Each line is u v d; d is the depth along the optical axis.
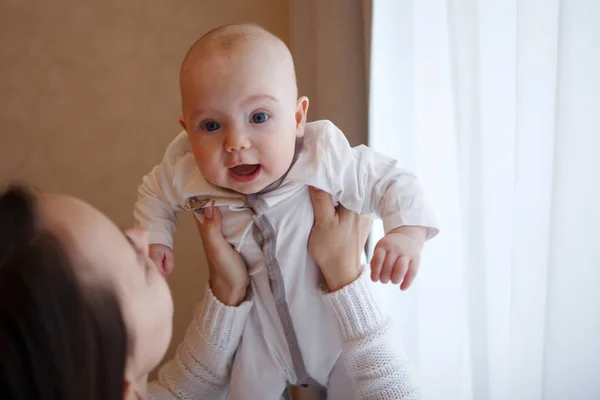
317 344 0.95
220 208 0.91
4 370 0.43
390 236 0.83
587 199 0.79
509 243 0.96
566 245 0.80
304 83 1.48
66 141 1.68
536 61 0.85
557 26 0.83
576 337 0.80
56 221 0.57
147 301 0.60
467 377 1.05
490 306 0.96
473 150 0.96
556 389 0.81
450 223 1.10
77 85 1.67
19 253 0.48
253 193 0.88
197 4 1.65
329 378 0.98
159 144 1.70
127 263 0.60
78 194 1.70
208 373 0.95
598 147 0.79
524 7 0.85
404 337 1.18
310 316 0.94
